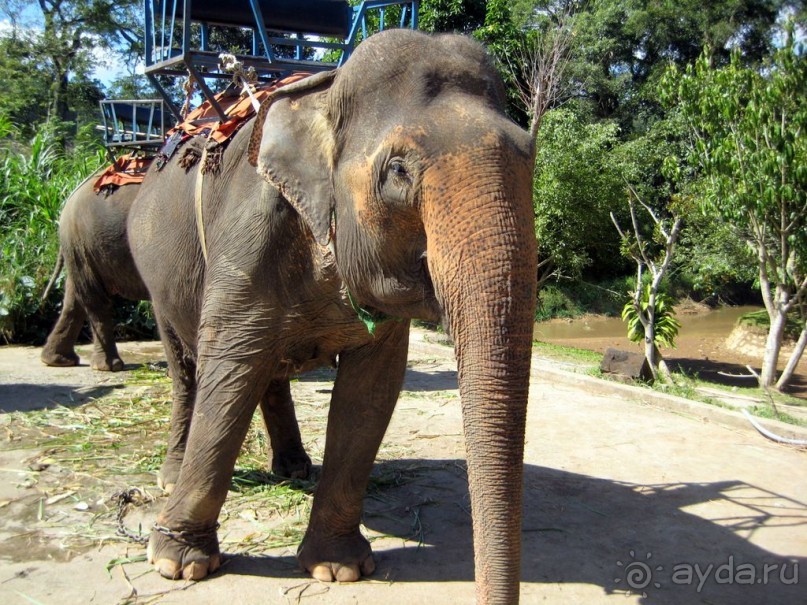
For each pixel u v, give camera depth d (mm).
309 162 2348
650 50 29031
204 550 2887
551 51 15500
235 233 2727
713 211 9648
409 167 1995
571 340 15875
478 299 1798
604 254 21156
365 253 2211
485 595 1728
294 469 3988
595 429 5238
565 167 17281
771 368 9891
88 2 27766
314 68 3693
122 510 3486
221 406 2750
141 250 3670
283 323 2705
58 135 10836
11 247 8219
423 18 17688
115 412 5160
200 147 3354
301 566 2947
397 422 5262
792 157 8766
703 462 4570
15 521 3357
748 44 28578
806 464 4605
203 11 3785
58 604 2641
